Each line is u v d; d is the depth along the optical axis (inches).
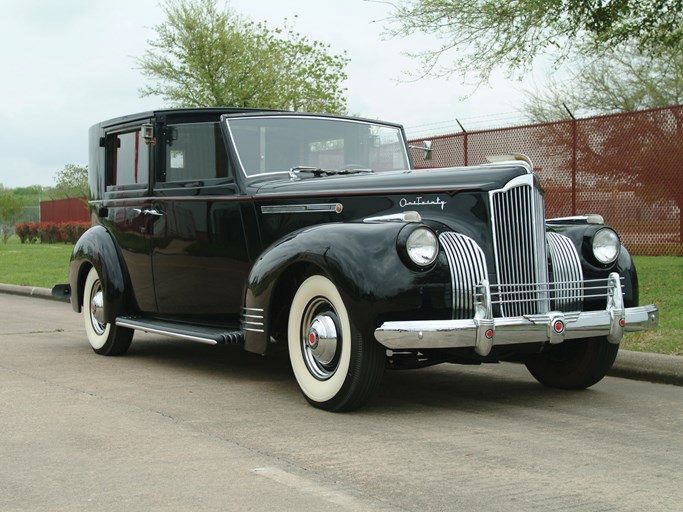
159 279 259.4
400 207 202.5
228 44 708.0
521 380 239.1
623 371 242.1
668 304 314.2
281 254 198.4
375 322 179.2
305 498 129.0
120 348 278.7
